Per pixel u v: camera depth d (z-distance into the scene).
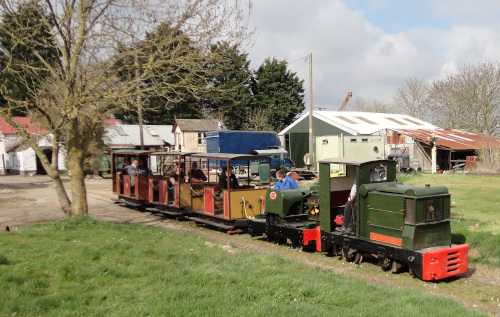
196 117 46.31
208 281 6.33
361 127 31.38
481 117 40.56
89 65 11.38
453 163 31.67
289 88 53.06
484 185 18.81
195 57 11.13
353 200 9.09
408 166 26.28
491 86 39.97
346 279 7.37
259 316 5.05
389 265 8.42
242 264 7.69
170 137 44.81
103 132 30.94
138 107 11.65
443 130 36.16
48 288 5.99
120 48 11.20
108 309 5.27
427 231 7.89
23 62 11.26
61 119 11.51
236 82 27.08
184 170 15.35
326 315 5.20
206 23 10.99
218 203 13.30
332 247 9.84
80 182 12.20
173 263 7.38
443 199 8.09
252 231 11.81
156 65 11.05
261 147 29.41
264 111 50.28
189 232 12.89
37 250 7.86
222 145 28.12
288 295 5.90
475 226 10.53
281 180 12.05
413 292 6.67
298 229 10.23
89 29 11.20
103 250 8.13
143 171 17.41
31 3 10.73
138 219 15.16
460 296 7.21
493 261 8.88
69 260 7.22
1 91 11.03
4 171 44.72
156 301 5.48
